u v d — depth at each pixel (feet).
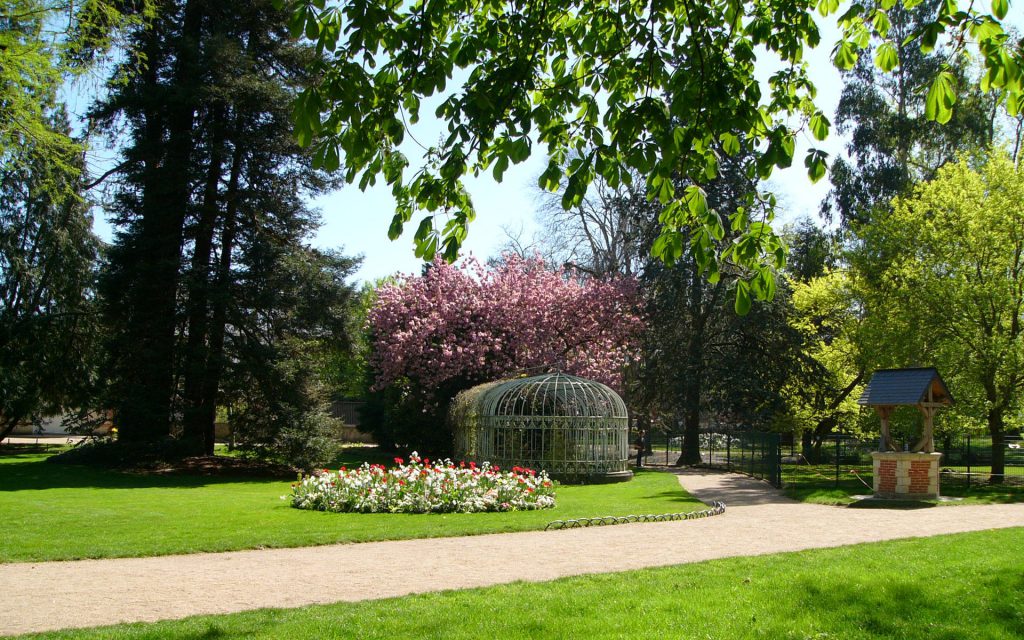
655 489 63.77
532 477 50.93
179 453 75.00
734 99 19.74
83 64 35.53
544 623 19.90
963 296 66.13
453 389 95.61
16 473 67.92
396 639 18.74
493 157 20.67
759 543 34.68
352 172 19.19
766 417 100.17
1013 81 17.38
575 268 128.26
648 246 102.63
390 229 20.18
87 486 61.00
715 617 20.58
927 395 56.24
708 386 98.22
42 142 34.73
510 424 71.72
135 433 74.90
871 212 79.77
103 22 36.68
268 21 77.92
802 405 103.19
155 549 31.83
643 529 39.27
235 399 78.28
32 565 29.17
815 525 41.47
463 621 20.18
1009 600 22.00
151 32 73.82
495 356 97.91
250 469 76.23
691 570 27.25
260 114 76.38
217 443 132.98
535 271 107.04
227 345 75.66
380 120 19.12
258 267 75.36
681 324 99.96
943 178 74.18
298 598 23.82
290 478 72.08
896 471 55.88
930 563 27.91
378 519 41.68
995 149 73.72
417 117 20.47
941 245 69.87
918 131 107.96
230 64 73.05
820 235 120.16
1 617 21.56
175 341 75.10
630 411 106.32
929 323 68.74
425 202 19.75
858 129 113.09
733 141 20.62
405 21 19.31
